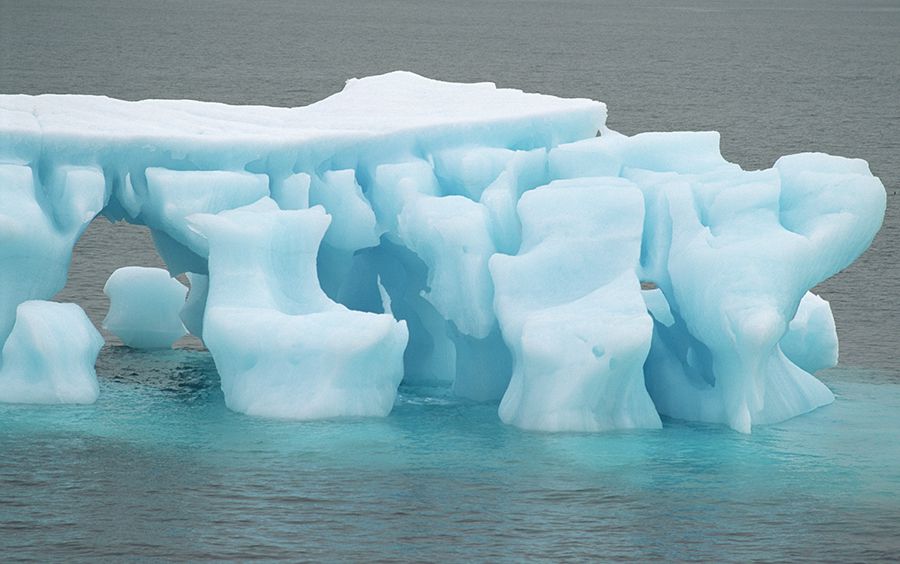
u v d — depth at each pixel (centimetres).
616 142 5266
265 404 4747
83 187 4803
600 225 4900
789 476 4319
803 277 4769
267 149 5019
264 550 3709
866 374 5797
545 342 4634
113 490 4081
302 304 4872
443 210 4962
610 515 3972
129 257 8062
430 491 4112
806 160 5078
